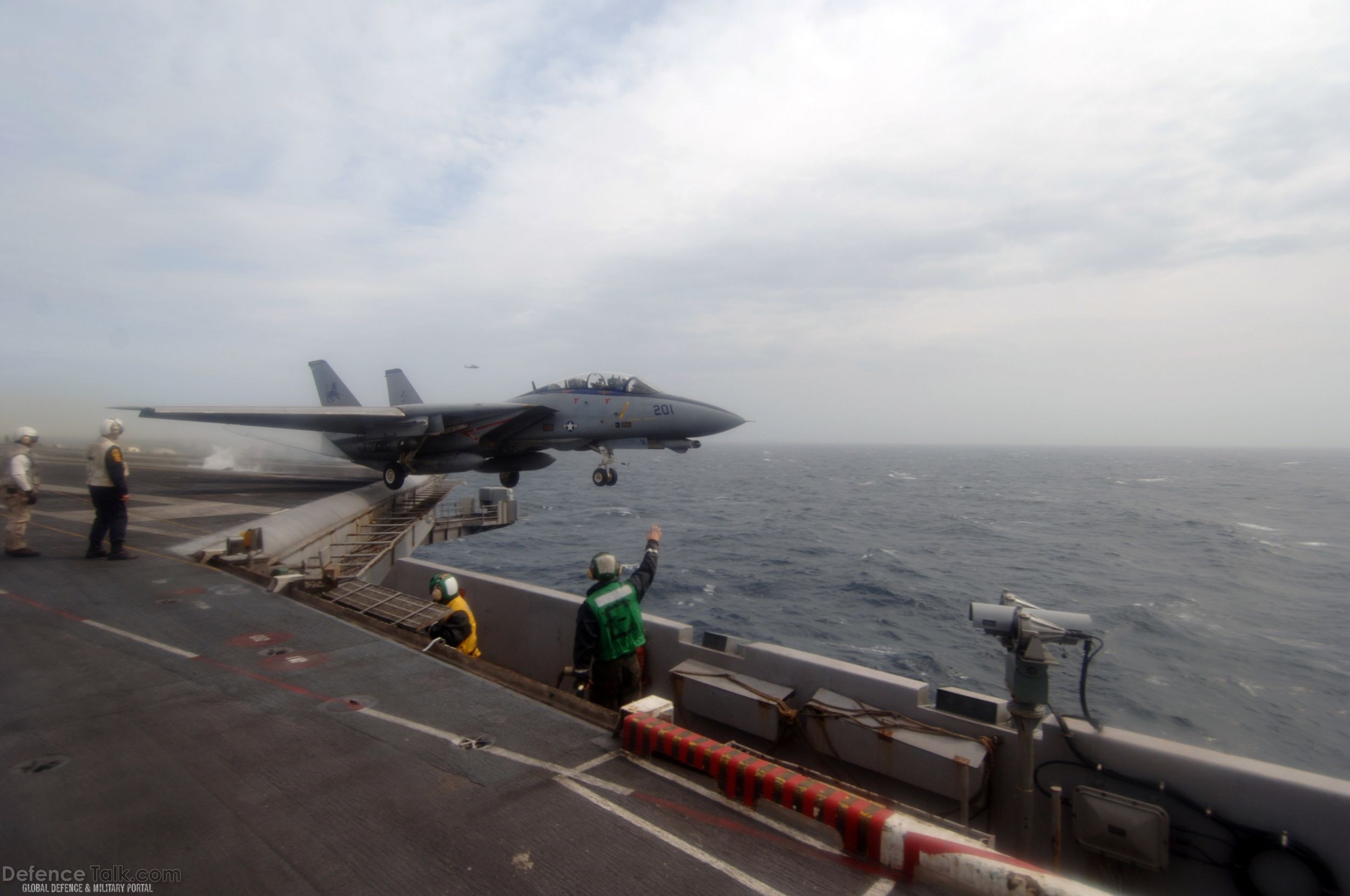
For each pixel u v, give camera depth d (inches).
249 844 143.9
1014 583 1321.4
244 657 262.2
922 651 871.7
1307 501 3334.2
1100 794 165.2
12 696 223.9
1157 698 741.3
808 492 3619.6
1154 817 156.7
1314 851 146.4
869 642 910.4
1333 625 1054.4
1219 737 652.7
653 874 135.6
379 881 132.2
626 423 784.9
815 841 148.1
